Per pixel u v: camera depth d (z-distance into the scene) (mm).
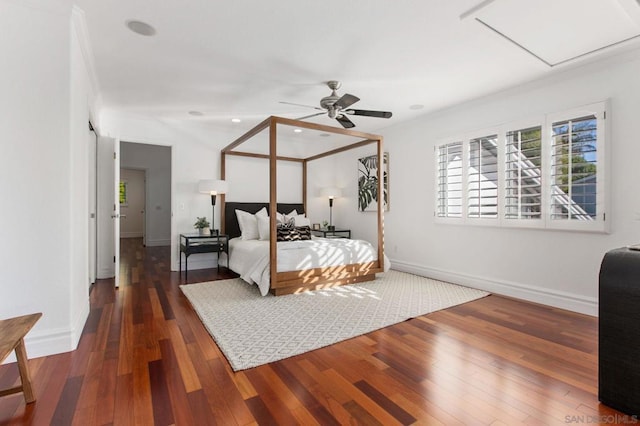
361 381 1860
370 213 5762
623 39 2570
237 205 5504
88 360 2080
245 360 2092
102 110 4359
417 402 1659
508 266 3723
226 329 2611
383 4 2117
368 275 4391
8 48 2061
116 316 2928
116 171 3969
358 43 2631
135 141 4684
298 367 2023
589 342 2408
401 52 2779
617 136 2885
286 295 3639
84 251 2771
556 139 3287
